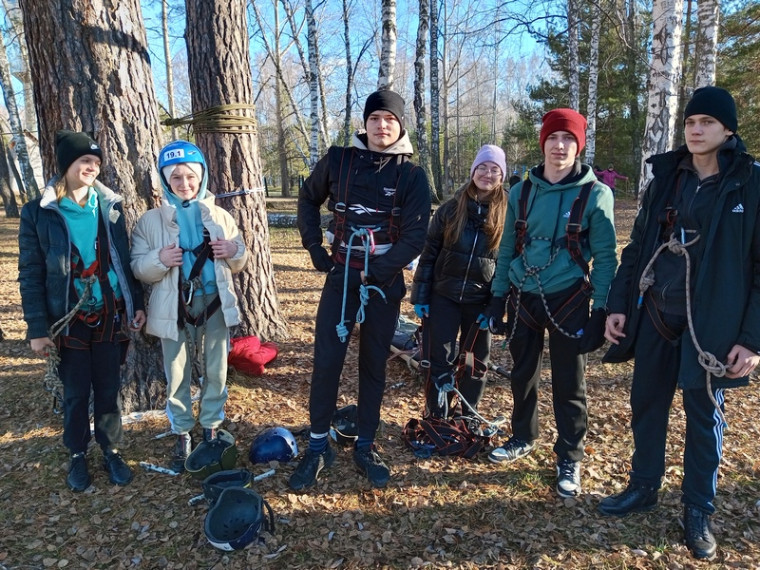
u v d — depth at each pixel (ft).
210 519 8.16
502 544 8.17
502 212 10.32
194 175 9.46
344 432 10.82
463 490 9.49
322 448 9.77
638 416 8.57
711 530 8.11
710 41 26.16
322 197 9.66
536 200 9.09
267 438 10.46
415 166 8.91
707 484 7.90
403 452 10.78
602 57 61.41
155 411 12.09
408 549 8.12
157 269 9.23
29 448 10.78
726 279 7.19
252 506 8.46
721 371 7.24
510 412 12.69
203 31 15.08
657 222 7.97
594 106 48.49
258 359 14.26
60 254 8.64
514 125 98.99
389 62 22.91
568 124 8.51
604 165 75.87
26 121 72.13
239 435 11.39
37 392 13.34
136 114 11.30
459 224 10.31
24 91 67.97
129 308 9.46
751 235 7.06
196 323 9.73
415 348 14.88
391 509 9.02
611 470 10.07
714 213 7.16
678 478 9.71
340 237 9.11
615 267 8.78
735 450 10.59
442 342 10.74
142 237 9.61
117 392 9.68
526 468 10.16
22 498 9.32
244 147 15.75
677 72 21.13
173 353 9.75
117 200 9.28
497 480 9.79
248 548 8.13
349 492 9.44
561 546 8.10
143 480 9.76
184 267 9.52
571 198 8.79
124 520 8.76
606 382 14.34
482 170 10.19
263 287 16.78
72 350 9.08
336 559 7.93
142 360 12.05
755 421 11.78
